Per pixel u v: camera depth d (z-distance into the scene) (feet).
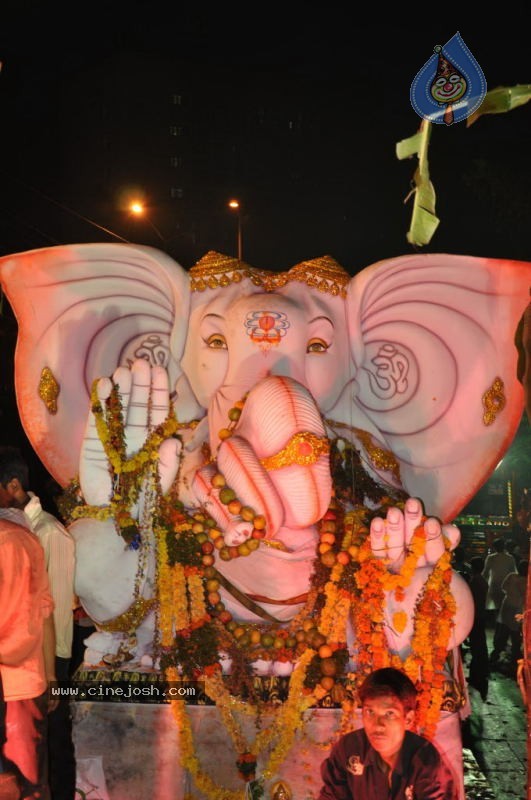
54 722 15.88
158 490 16.88
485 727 28.09
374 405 19.69
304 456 16.21
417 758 11.35
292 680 15.85
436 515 19.47
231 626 16.33
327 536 16.71
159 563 16.60
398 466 19.02
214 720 15.83
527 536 58.23
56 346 19.63
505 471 82.84
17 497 14.79
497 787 22.54
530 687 12.19
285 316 18.24
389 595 16.33
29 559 13.65
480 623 32.76
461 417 19.63
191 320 19.33
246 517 16.25
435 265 19.75
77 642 22.81
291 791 15.56
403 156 13.76
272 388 16.61
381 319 19.97
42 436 19.52
